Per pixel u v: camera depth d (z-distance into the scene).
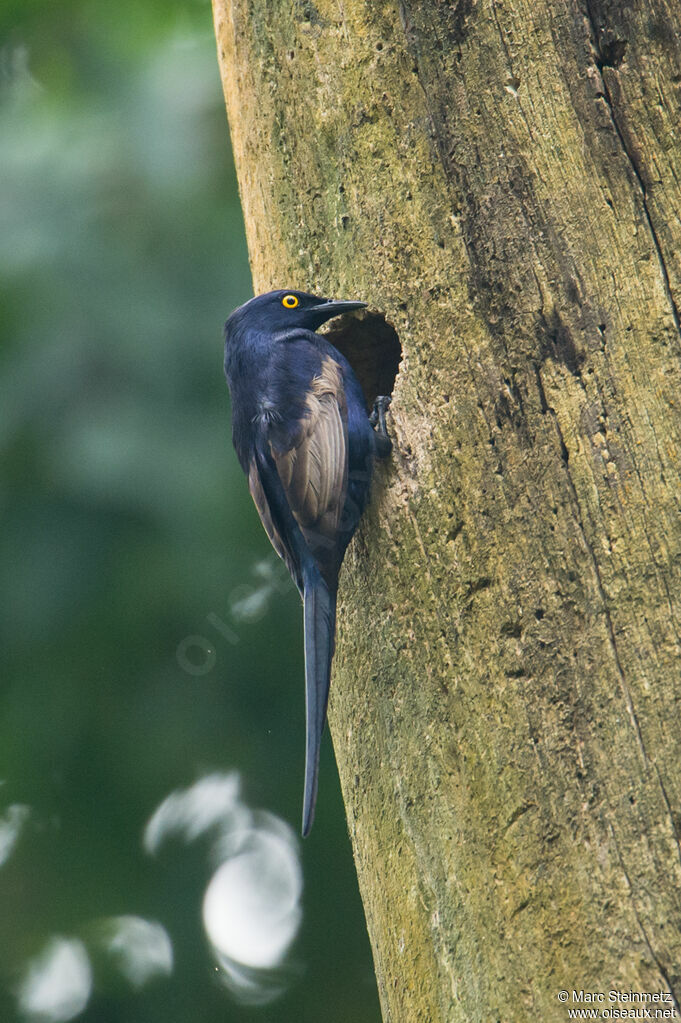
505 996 7.30
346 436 9.43
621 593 7.56
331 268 9.88
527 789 7.54
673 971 6.71
